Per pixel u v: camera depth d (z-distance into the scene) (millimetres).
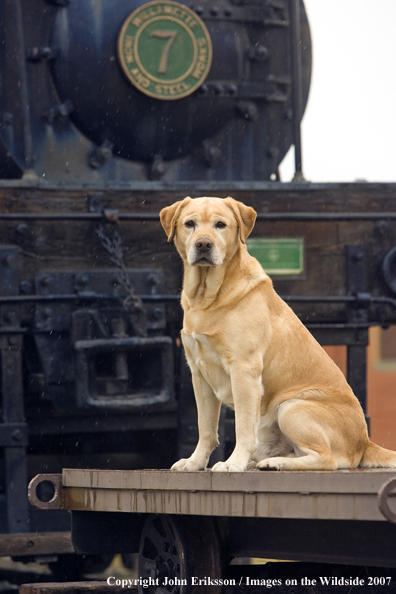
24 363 10203
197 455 6887
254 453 6812
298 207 10500
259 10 11523
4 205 9539
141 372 10219
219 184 10258
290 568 6984
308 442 6262
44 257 9648
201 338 6613
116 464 10820
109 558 10531
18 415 9383
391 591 6711
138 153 11180
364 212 10672
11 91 10336
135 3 10852
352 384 10586
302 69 12133
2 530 9281
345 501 4887
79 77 10633
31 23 10539
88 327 9555
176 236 6918
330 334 10500
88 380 9453
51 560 8938
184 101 11109
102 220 9773
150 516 6926
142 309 9719
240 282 6645
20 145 10391
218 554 6266
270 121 11828
